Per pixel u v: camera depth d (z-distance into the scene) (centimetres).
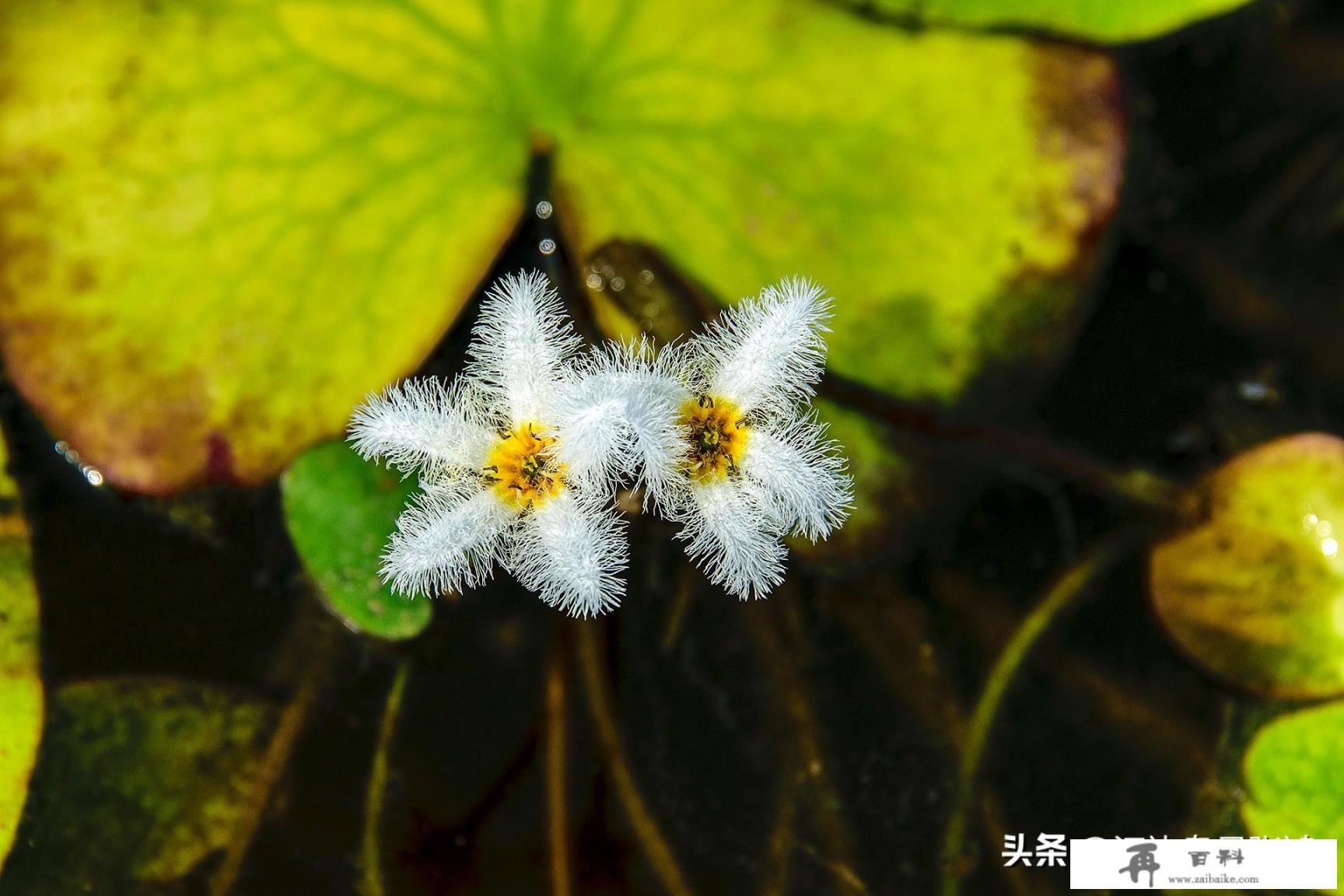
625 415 26
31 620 26
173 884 26
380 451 26
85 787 26
